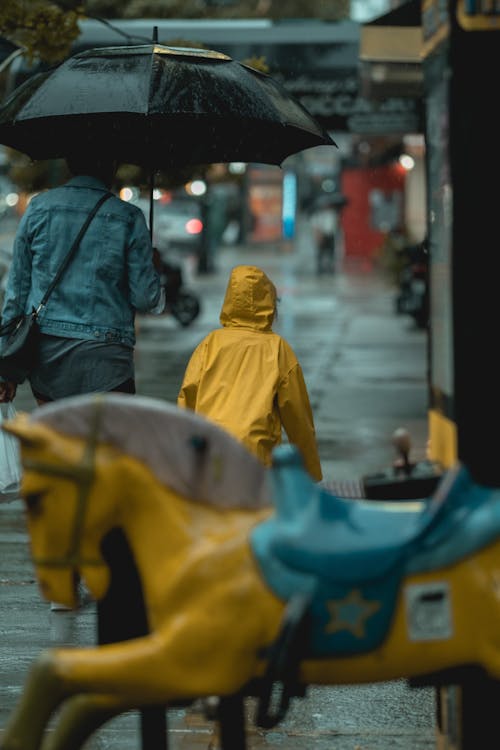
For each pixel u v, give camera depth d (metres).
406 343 33.62
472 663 5.18
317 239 66.12
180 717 8.03
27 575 11.48
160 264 9.27
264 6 53.56
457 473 5.12
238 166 38.69
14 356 8.73
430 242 6.05
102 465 5.29
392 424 20.06
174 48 8.65
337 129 28.03
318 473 8.94
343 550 5.05
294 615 4.97
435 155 5.83
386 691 8.56
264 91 8.65
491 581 5.10
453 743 5.77
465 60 5.35
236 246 90.81
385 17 13.44
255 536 5.18
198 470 5.33
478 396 5.42
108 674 5.21
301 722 7.98
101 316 8.80
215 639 5.13
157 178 18.73
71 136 9.29
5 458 9.01
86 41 22.20
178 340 35.16
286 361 8.77
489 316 5.41
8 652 9.30
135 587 6.70
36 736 5.29
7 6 14.12
